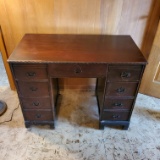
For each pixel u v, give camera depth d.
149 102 1.88
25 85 1.26
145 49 1.75
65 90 2.04
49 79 1.22
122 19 1.56
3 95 1.94
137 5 1.47
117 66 1.15
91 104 1.85
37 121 1.50
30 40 1.40
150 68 1.78
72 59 1.12
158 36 1.58
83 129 1.55
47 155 1.32
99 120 1.51
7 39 1.67
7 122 1.59
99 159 1.30
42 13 1.51
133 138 1.48
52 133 1.51
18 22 1.56
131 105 1.39
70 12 1.51
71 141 1.44
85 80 1.95
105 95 1.33
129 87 1.27
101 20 1.56
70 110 1.76
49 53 1.19
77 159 1.30
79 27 1.61
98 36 1.55
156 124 1.62
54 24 1.58
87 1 1.45
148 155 1.34
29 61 1.09
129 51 1.26
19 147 1.38
